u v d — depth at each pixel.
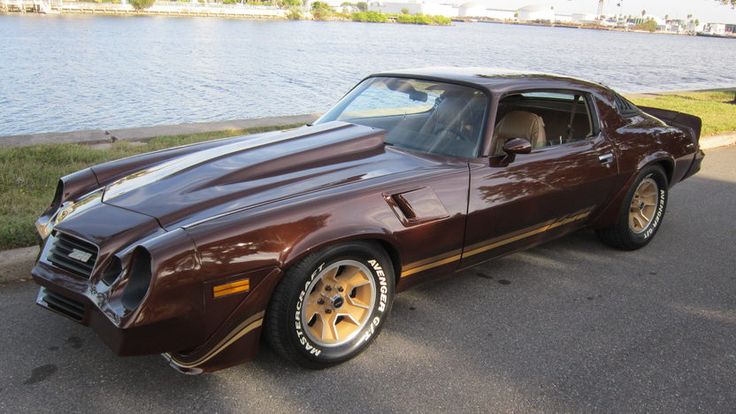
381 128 3.86
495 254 3.73
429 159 3.48
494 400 2.80
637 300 3.97
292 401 2.71
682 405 2.83
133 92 22.78
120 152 6.73
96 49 42.84
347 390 2.82
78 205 3.02
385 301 3.10
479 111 3.66
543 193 3.77
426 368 3.04
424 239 3.15
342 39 74.38
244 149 3.43
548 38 123.50
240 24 107.06
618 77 37.62
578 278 4.29
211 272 2.43
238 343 2.63
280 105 20.12
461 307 3.75
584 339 3.42
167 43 51.72
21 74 27.31
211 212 2.72
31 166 5.84
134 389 2.75
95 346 3.10
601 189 4.24
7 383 2.76
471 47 71.50
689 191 7.07
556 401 2.82
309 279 2.72
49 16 99.19
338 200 2.85
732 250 5.04
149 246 2.36
